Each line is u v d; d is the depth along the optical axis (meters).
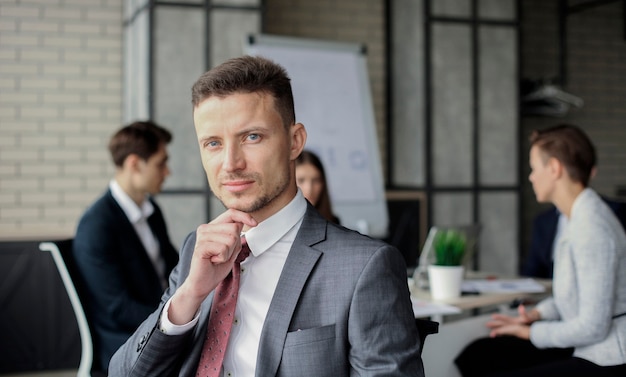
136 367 1.36
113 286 2.60
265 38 4.94
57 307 4.44
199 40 4.77
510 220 5.74
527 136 6.52
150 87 4.64
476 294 2.86
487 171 5.68
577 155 2.52
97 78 5.27
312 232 1.36
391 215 5.38
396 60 5.84
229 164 1.26
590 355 2.34
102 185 5.28
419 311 2.52
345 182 5.17
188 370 1.37
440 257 2.82
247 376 1.31
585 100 6.67
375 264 1.29
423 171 5.52
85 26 5.23
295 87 5.08
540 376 2.32
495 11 5.67
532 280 3.23
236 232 1.28
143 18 4.72
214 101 1.27
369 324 1.26
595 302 2.30
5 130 5.09
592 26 6.69
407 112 5.71
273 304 1.30
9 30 5.09
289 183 1.34
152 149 2.96
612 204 3.25
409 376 1.23
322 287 1.30
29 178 5.13
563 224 3.41
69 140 5.21
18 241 4.40
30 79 5.13
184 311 1.33
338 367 1.26
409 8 5.67
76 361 4.47
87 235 2.65
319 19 5.80
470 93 5.62
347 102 5.26
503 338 2.75
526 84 6.21
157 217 3.16
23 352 4.40
